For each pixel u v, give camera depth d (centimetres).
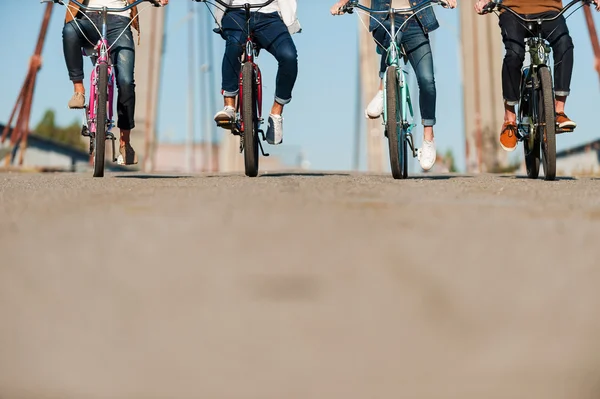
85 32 1862
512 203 956
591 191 1260
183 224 628
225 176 2002
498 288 356
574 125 1762
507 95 1830
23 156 9462
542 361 224
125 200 927
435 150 1834
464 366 216
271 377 207
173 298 315
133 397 191
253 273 375
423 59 1808
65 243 505
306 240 518
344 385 201
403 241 526
